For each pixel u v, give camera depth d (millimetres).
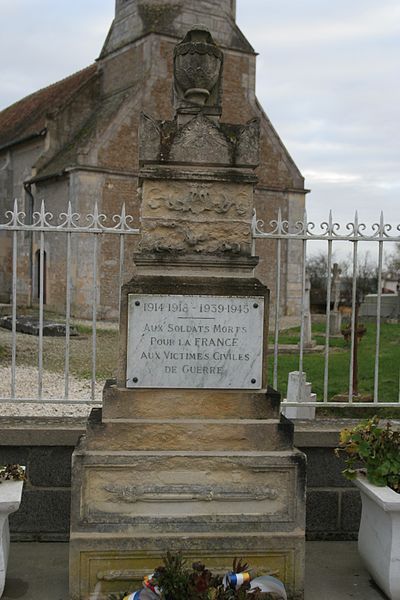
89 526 3891
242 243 4207
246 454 4020
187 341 4090
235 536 3941
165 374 4078
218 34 25203
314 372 11172
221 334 4109
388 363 12305
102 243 22000
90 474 3934
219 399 4113
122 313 4066
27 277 26031
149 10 24328
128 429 4012
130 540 3875
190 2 24609
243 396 4121
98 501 3938
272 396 4129
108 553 3873
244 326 4121
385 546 3963
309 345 14492
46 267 23875
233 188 4207
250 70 26062
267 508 4023
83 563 3867
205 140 4184
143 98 23656
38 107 30812
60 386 9062
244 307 4117
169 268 4180
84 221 22391
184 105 4258
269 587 3764
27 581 4203
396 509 3771
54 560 4508
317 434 4812
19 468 4113
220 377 4105
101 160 22891
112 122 23062
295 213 26953
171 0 24469
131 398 4066
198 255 4168
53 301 23391
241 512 4004
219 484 4004
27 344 13102
